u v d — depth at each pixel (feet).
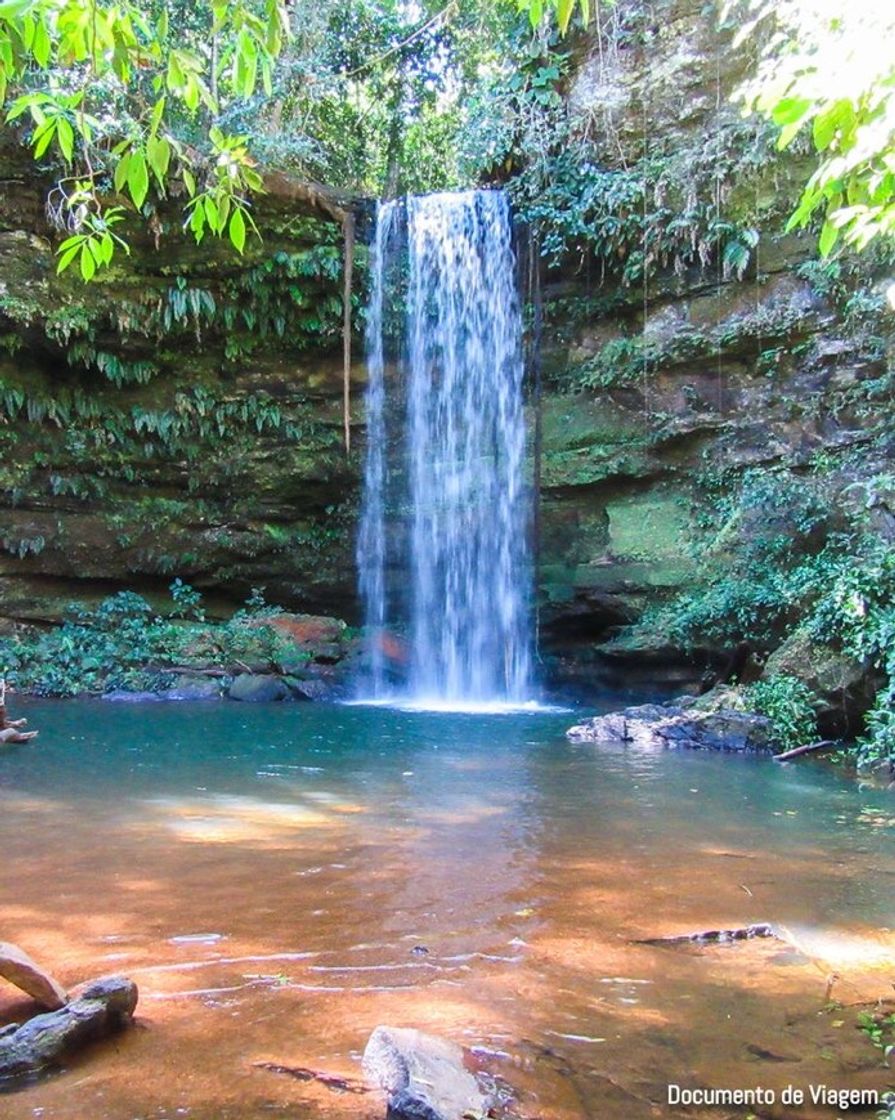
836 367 37.60
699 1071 7.20
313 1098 6.61
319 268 42.52
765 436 39.06
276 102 48.26
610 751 25.39
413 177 57.67
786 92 7.88
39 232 37.68
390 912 11.00
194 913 10.84
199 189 37.65
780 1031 7.94
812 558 33.68
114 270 39.32
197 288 41.04
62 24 8.02
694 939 10.25
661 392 41.81
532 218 43.73
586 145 42.88
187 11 38.27
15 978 7.76
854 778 22.13
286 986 8.71
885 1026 8.06
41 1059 7.06
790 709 27.27
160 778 19.81
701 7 40.60
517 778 20.75
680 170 40.11
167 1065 7.11
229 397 44.42
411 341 45.91
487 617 44.32
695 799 18.79
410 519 46.11
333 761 22.66
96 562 43.96
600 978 9.07
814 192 7.73
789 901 11.78
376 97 54.85
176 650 40.98
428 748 25.36
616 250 42.45
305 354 45.06
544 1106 6.63
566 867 13.26
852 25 7.30
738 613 33.60
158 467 44.62
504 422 45.01
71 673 38.58
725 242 39.93
